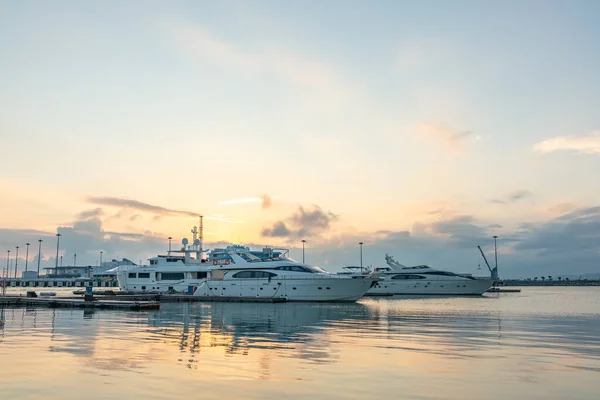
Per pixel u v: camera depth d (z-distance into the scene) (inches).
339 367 703.1
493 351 849.5
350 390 577.6
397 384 606.5
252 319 1457.9
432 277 3585.1
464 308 2023.9
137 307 1910.7
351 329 1190.9
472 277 3622.0
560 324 1326.3
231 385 594.6
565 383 617.3
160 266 2711.6
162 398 537.3
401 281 3590.1
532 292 5059.1
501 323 1348.4
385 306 2138.3
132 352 820.6
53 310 1856.5
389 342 959.0
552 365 725.3
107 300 2228.1
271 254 2696.9
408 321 1405.0
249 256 2578.7
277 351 841.5
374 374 658.2
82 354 796.6
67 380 612.7
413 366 712.4
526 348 885.2
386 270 3644.2
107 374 647.1
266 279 2407.7
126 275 2768.2
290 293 2363.4
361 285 2335.1
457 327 1245.7
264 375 649.0
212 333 1099.9
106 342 941.2
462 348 884.0
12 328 1194.6
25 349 848.9
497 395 563.5
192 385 592.4
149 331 1134.4
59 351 828.0
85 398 535.8
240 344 924.6
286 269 2417.6
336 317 1539.1
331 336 1051.9
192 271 2635.3
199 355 794.8
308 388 584.4
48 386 583.2
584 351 852.6
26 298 2192.4
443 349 871.1
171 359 756.6
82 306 2011.6
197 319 1455.5
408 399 545.0
